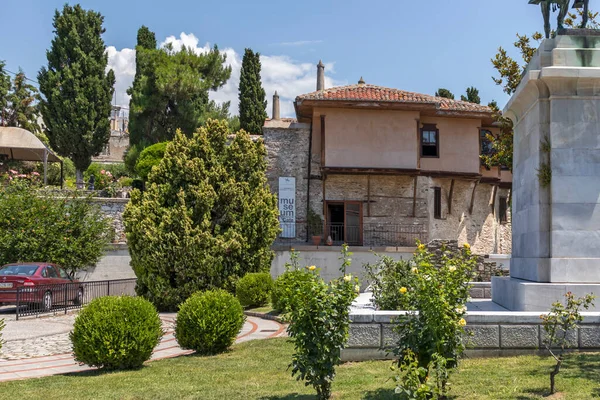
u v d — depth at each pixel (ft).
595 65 33.01
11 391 26.43
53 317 59.88
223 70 132.16
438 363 19.07
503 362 26.61
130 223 69.92
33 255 75.51
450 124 97.76
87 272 82.64
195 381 27.61
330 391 22.33
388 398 21.35
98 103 127.65
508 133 75.15
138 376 29.32
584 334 27.89
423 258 23.80
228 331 36.94
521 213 36.88
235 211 72.54
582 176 32.37
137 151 123.44
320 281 21.48
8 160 108.06
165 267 67.92
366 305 38.01
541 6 36.63
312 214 93.56
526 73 35.32
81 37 127.44
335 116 91.50
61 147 125.70
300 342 20.94
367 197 93.09
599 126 32.68
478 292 48.01
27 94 157.69
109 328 31.50
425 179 94.73
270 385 26.04
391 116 92.02
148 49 130.62
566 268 31.68
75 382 28.35
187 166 70.90
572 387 21.52
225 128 75.20
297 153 97.35
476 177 97.66
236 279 69.36
